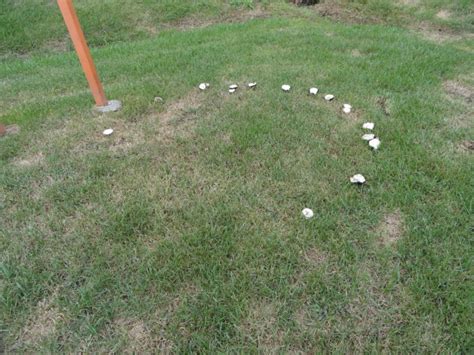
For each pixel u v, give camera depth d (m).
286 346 1.75
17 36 6.37
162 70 4.67
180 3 7.53
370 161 2.85
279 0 7.86
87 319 1.85
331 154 2.99
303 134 3.20
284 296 1.95
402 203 2.48
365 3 7.54
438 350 1.71
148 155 3.03
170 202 2.56
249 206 2.49
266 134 3.21
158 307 1.92
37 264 2.14
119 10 7.17
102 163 2.94
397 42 5.36
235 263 2.10
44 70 5.17
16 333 1.82
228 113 3.56
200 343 1.75
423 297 1.91
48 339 1.79
